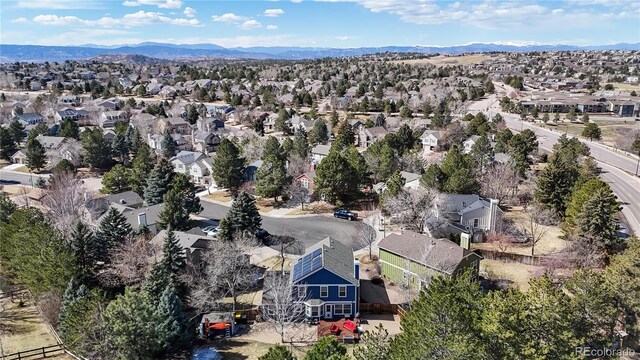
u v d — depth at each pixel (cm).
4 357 3309
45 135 10831
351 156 7231
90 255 4228
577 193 5191
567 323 2252
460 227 5412
